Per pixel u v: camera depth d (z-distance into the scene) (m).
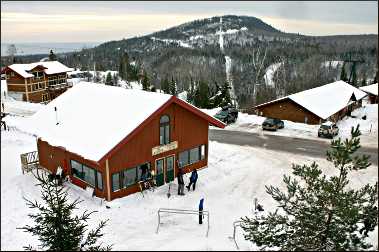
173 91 89.12
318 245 12.23
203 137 26.44
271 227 13.45
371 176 26.88
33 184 23.78
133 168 22.19
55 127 24.78
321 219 12.62
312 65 101.50
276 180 25.89
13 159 29.03
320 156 31.69
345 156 12.41
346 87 53.88
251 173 27.22
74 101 27.09
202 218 19.69
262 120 45.34
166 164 24.09
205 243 16.17
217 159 29.67
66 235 12.00
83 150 21.03
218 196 22.88
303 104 44.44
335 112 44.34
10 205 20.81
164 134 23.48
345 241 12.30
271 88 84.50
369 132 40.81
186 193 23.02
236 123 44.03
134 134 20.77
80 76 107.69
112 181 21.09
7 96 64.31
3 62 131.50
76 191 22.66
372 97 65.06
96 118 23.75
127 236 17.56
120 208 20.56
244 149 33.41
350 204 12.09
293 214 13.35
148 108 22.27
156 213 20.23
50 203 12.19
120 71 113.75
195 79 105.38
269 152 32.62
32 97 63.38
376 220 12.06
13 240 16.95
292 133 39.66
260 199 22.55
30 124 26.56
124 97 24.67
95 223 18.83
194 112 24.56
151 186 23.23
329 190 12.34
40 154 26.92
